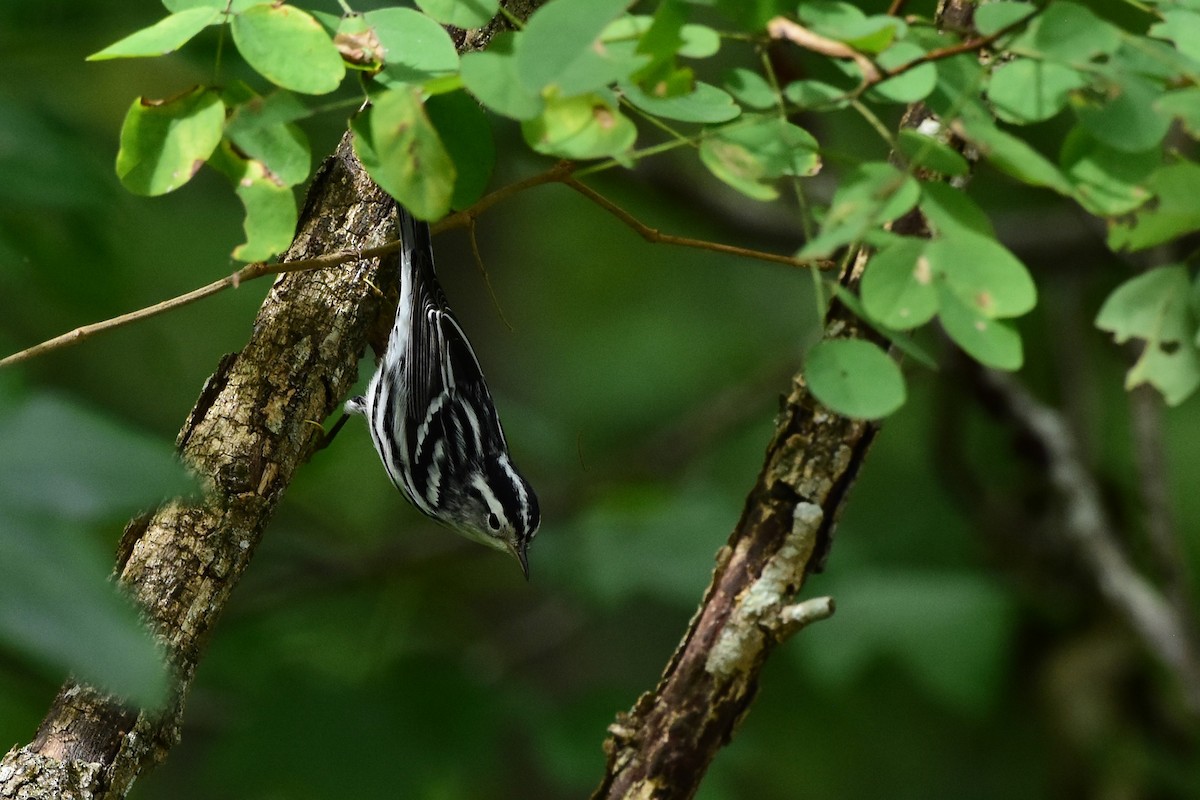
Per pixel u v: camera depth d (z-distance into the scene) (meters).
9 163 6.51
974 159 5.81
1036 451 12.89
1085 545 12.60
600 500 13.06
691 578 12.45
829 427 5.96
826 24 5.18
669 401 17.36
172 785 15.30
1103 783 12.77
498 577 14.26
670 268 18.38
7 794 5.64
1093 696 13.19
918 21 5.71
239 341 15.79
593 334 17.92
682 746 5.93
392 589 13.08
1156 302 5.38
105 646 2.73
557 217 18.30
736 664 5.91
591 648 16.55
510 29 6.44
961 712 13.51
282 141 5.64
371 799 10.23
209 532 6.20
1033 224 14.32
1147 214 5.22
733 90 5.46
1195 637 11.76
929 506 14.85
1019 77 5.27
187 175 5.51
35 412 3.01
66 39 8.60
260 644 12.62
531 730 11.07
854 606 12.57
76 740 5.84
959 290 4.92
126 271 9.52
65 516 2.88
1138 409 11.69
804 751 14.13
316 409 6.65
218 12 5.42
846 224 4.82
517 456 13.36
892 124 8.88
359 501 13.45
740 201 15.12
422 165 4.98
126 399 15.16
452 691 10.90
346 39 5.48
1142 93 5.00
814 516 5.91
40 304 12.14
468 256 16.86
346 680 10.88
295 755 10.35
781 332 17.98
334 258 6.66
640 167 14.23
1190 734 13.12
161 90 13.38
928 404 15.74
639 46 4.78
